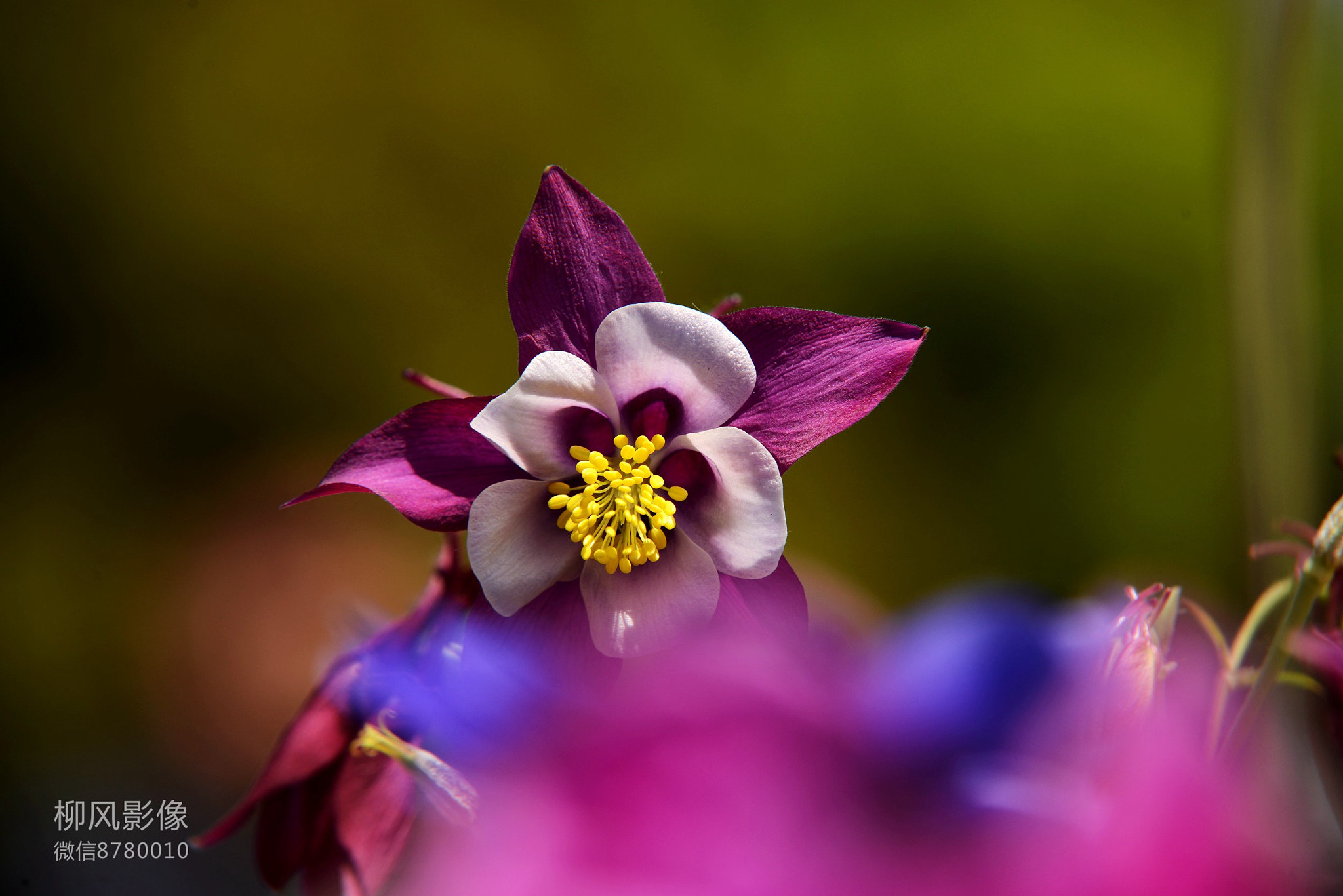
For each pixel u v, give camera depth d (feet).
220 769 3.19
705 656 0.73
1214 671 1.17
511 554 1.21
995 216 4.01
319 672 1.24
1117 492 3.89
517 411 1.21
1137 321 3.95
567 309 1.23
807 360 1.23
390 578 3.36
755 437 1.22
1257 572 1.44
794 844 0.70
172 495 3.96
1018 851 0.74
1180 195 3.92
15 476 3.93
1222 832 0.72
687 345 1.22
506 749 0.90
